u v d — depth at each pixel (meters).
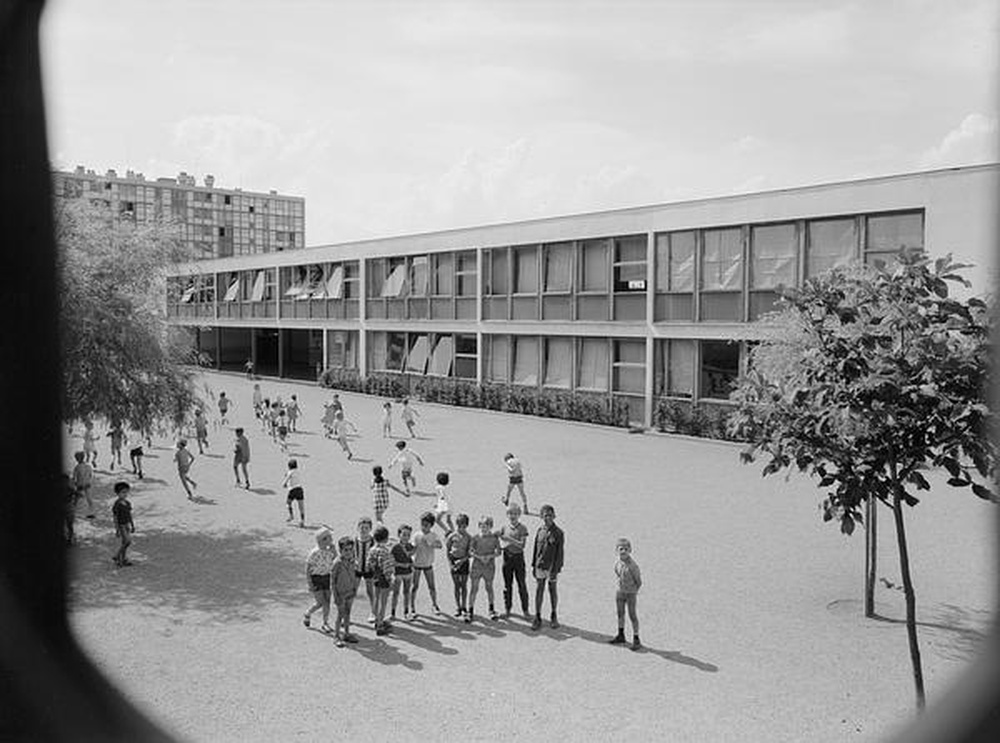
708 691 8.85
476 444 27.97
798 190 26.56
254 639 10.48
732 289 28.58
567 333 34.34
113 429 16.05
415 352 43.25
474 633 10.78
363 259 45.84
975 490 8.23
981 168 22.56
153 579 13.12
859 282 8.98
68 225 14.05
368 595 12.04
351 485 21.20
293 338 67.19
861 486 8.91
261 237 123.94
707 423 29.33
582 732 7.91
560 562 10.98
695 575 13.27
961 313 8.23
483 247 38.12
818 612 11.46
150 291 16.00
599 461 24.53
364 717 8.23
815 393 8.64
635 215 31.52
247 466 24.16
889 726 7.91
